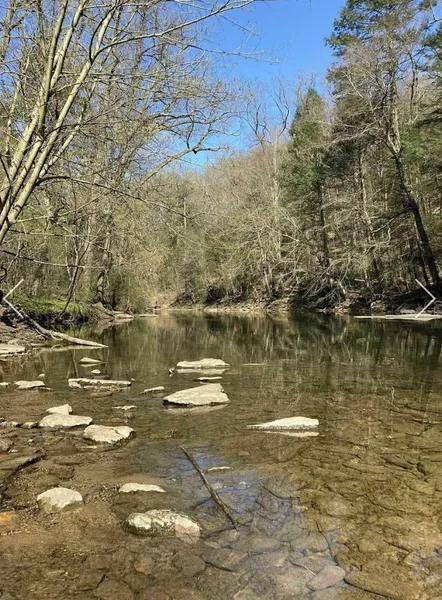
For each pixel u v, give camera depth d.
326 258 28.39
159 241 11.21
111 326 20.75
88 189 8.33
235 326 21.02
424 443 4.86
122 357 11.05
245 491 3.75
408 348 11.89
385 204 25.52
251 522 3.27
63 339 14.19
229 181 29.22
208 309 36.75
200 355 11.45
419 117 22.34
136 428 5.41
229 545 2.98
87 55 6.00
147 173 7.70
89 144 7.05
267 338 15.41
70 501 3.46
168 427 5.45
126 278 26.27
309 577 2.68
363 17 22.03
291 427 5.38
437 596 2.53
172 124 7.07
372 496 3.66
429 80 24.03
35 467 4.20
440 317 19.33
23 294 16.45
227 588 2.57
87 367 9.59
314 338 14.95
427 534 3.13
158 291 40.00
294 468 4.22
